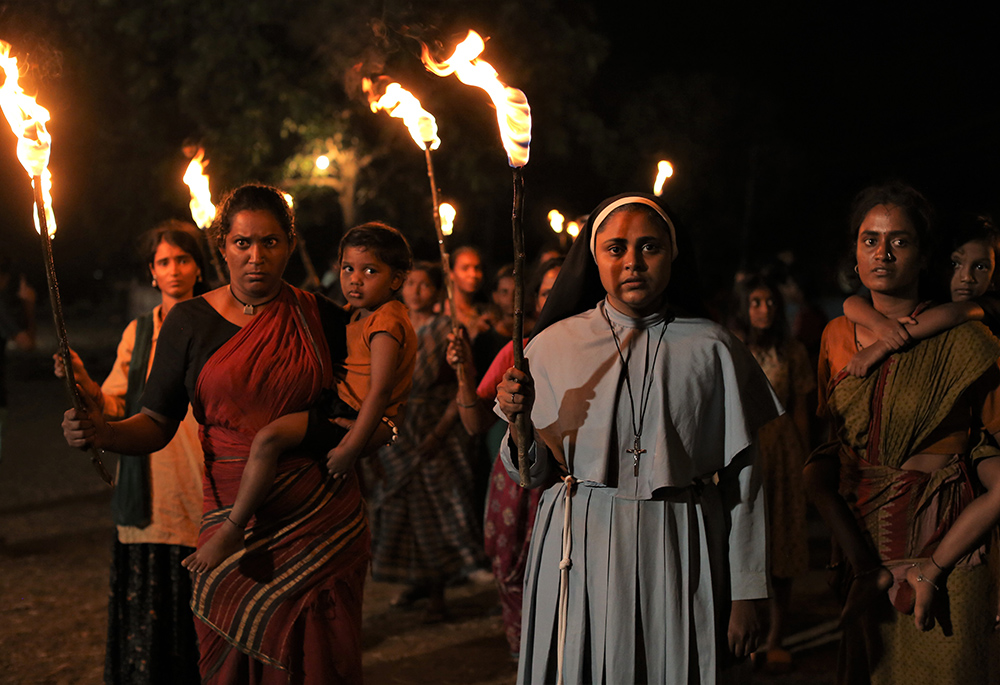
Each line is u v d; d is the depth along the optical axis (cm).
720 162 1564
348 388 282
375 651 450
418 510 486
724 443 234
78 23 952
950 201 1644
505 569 393
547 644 235
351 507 281
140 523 341
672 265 244
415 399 493
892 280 257
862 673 273
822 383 286
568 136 1070
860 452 265
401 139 1030
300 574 266
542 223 1320
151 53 980
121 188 1086
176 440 342
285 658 261
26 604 514
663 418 229
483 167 1033
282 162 1020
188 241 364
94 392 293
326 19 925
